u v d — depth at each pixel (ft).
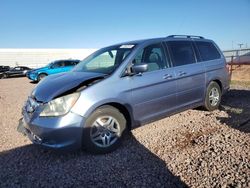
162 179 10.36
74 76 13.89
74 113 11.66
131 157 12.48
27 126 12.57
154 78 14.57
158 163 11.71
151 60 15.06
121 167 11.55
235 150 12.34
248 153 11.94
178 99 16.20
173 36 17.43
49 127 11.46
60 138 11.54
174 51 16.58
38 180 10.84
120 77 13.32
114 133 13.20
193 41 18.51
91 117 12.26
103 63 15.62
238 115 17.90
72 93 11.86
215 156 11.89
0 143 15.24
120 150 13.30
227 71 20.83
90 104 12.02
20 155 13.38
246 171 10.41
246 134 14.21
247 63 45.50
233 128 15.34
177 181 10.15
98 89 12.39
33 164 12.30
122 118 13.38
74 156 12.84
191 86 17.04
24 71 88.84
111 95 12.67
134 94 13.62
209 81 18.62
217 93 19.75
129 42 16.07
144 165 11.62
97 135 12.66
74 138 11.77
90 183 10.41
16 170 11.78
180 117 18.26
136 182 10.27
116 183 10.29
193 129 15.69
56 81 13.48
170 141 14.10
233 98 24.18
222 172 10.50
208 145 13.15
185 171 10.84
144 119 14.38
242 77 49.24
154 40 15.84
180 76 16.11
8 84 59.00
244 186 9.45
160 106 15.08
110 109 12.90
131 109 13.58
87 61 16.81
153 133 15.42
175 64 16.22
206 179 10.11
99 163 12.03
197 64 17.80
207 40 20.04
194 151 12.63
